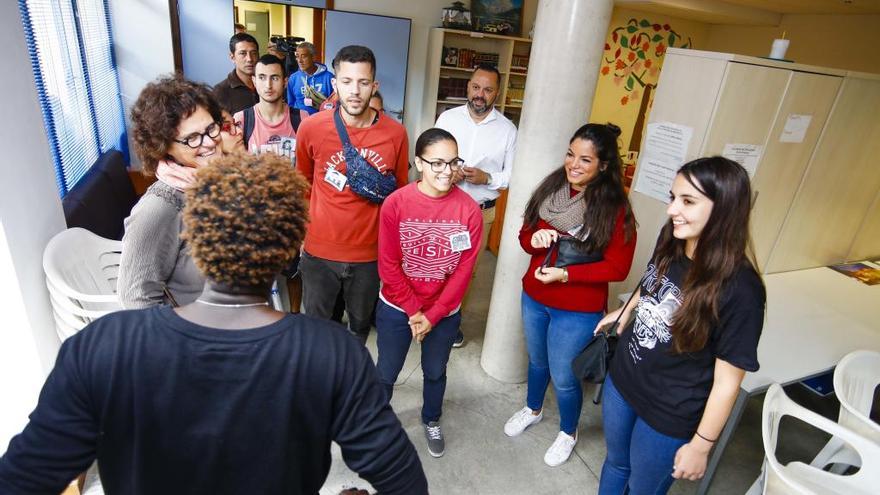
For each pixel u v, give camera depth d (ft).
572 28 6.32
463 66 17.69
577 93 6.62
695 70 7.12
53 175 6.07
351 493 2.97
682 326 3.95
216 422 2.16
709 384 4.19
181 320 2.20
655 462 4.56
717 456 6.00
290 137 8.85
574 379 6.31
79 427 2.14
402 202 5.46
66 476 2.16
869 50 11.75
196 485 2.26
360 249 6.73
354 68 5.79
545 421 7.66
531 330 6.56
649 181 8.07
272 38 15.24
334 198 6.50
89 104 10.53
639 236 8.38
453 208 5.53
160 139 3.91
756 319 3.77
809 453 7.85
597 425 7.69
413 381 8.21
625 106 16.79
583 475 6.72
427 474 6.51
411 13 16.94
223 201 2.18
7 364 5.29
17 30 5.21
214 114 4.14
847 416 5.74
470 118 8.90
